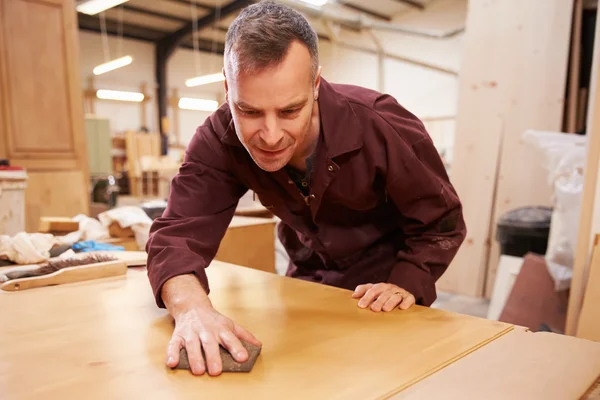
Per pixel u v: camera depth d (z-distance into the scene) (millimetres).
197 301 738
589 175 1526
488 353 636
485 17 2945
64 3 2754
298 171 990
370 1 6652
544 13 2738
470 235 3031
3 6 2514
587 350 644
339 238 1114
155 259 848
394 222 1147
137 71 8703
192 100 8695
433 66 7078
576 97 2725
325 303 868
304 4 5820
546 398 514
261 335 706
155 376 573
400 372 574
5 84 2541
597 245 1494
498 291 2432
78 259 1113
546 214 2457
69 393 527
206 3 7113
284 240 1342
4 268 1138
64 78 2779
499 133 2906
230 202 1026
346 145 897
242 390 534
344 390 528
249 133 728
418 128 969
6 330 734
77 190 2855
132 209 1855
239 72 673
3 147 2549
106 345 672
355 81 7969
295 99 693
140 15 7578
